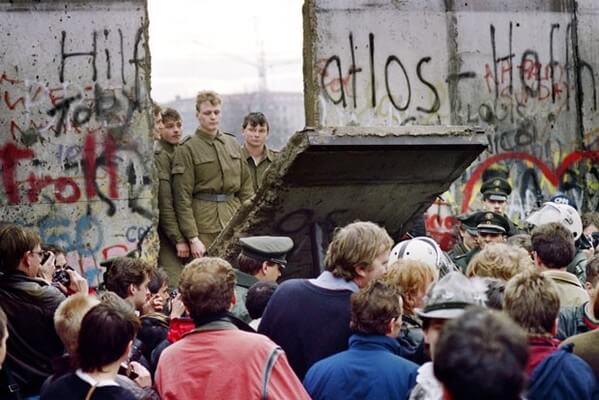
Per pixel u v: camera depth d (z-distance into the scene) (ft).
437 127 29.09
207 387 16.12
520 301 15.75
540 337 15.72
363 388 16.37
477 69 42.32
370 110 40.60
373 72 40.65
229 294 16.85
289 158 28.04
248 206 29.86
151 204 36.45
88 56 36.40
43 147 35.88
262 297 21.15
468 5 42.19
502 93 42.73
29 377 20.43
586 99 44.16
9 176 35.53
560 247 21.40
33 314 20.42
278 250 24.07
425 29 41.47
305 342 18.65
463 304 15.30
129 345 16.02
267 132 37.81
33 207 35.68
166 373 16.47
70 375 15.88
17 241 20.54
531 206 43.06
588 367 15.40
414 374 16.42
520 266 19.89
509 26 42.88
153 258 36.29
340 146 27.73
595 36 44.39
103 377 15.84
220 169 36.24
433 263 22.36
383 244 18.79
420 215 32.24
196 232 35.88
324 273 19.13
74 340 16.72
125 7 36.78
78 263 35.96
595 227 34.01
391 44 40.96
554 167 43.62
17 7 35.76
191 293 16.71
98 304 16.14
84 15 36.37
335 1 40.11
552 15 43.68
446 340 9.54
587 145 44.19
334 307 18.67
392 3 41.01
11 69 35.68
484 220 31.09
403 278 19.22
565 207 29.19
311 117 39.93
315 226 30.48
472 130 29.50
